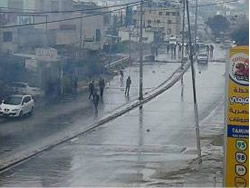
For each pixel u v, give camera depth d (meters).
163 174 36.56
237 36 139.50
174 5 194.88
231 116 27.02
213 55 160.88
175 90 89.62
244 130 26.91
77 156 42.53
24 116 61.19
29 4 98.94
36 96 73.38
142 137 50.91
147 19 182.88
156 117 63.34
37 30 89.44
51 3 100.00
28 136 50.09
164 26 194.50
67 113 63.94
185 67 125.38
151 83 97.19
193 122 59.84
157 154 43.38
